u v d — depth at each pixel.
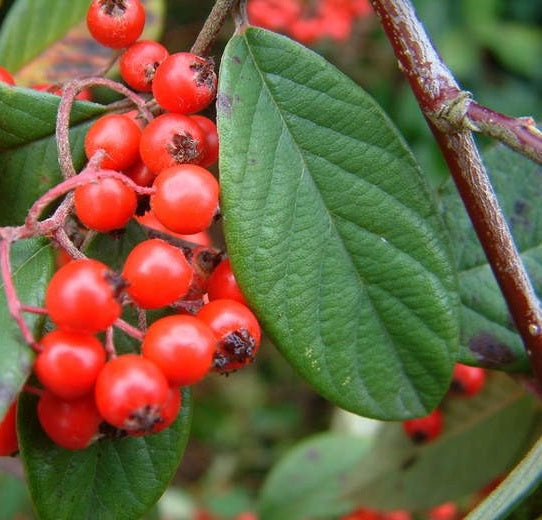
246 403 0.37
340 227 0.12
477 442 0.18
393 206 0.12
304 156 0.12
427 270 0.12
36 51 0.17
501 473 0.17
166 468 0.12
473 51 0.38
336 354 0.12
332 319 0.12
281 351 0.12
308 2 0.27
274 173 0.12
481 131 0.12
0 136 0.13
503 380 0.18
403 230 0.12
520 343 0.14
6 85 0.13
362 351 0.12
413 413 0.12
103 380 0.10
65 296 0.10
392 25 0.12
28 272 0.11
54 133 0.13
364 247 0.12
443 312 0.12
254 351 0.12
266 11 0.27
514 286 0.13
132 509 0.12
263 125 0.12
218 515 0.32
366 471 0.19
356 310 0.12
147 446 0.12
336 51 0.34
